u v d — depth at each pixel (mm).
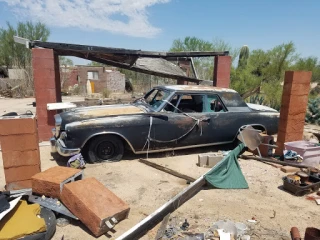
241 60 16312
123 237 2812
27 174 3840
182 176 4793
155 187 4414
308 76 5746
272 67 15047
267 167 5441
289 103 5715
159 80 23047
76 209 3244
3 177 4676
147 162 5430
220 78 8867
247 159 5926
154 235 3121
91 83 27203
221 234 3078
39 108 6754
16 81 22781
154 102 6281
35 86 6625
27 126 3725
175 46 22641
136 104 6496
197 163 5621
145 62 11500
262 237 3127
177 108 5789
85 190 3369
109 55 8516
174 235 3111
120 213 3270
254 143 5773
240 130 6223
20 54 24719
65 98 20812
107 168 5152
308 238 2877
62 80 24922
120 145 5449
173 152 6121
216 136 6086
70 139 5008
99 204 3215
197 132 5871
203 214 3609
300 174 4535
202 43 22188
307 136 7836
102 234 3111
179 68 12828
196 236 3045
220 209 3758
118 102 9156
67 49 6898
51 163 5398
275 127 6613
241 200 4043
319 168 5520
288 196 4211
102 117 5320
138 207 3766
